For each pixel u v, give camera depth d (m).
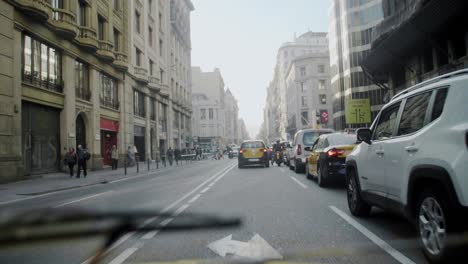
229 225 2.34
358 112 34.88
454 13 15.34
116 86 29.45
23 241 1.79
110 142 28.73
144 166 31.05
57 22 19.89
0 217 1.77
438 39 18.23
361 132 5.64
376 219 6.21
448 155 3.44
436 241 3.67
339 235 5.12
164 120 44.75
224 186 12.04
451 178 3.33
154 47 39.97
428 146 3.82
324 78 71.12
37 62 18.86
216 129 96.25
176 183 14.02
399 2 22.05
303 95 72.88
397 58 22.45
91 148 24.33
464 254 3.35
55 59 20.56
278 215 6.72
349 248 4.32
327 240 4.86
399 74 25.08
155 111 40.25
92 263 2.06
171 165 32.78
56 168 20.69
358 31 50.81
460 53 17.16
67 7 21.19
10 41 16.45
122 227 2.08
